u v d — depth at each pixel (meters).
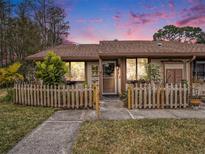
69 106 12.34
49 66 13.03
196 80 16.98
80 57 17.78
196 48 17.52
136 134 7.47
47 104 12.66
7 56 34.66
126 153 5.90
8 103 13.93
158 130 7.91
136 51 15.97
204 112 11.31
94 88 12.26
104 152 5.97
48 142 6.75
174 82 16.80
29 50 34.50
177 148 6.21
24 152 5.97
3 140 6.88
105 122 9.08
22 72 29.84
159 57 16.81
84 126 8.47
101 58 17.09
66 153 5.91
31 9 36.66
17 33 34.53
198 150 6.07
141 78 16.39
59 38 40.12
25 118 9.81
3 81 24.97
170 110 11.86
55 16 39.22
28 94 13.07
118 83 18.39
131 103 12.38
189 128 8.15
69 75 18.44
